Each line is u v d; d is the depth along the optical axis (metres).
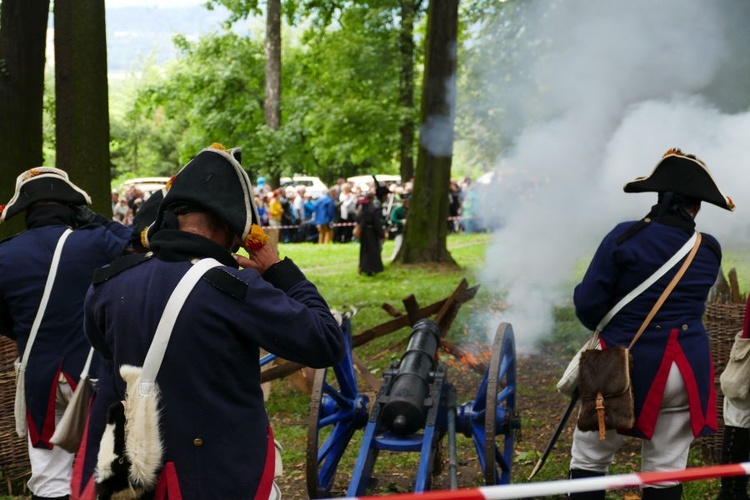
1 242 3.37
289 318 2.17
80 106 7.19
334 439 4.11
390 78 26.89
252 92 31.16
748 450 4.04
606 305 3.45
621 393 3.31
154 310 2.14
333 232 22.58
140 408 2.07
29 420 3.29
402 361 3.91
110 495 2.07
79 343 3.28
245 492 2.14
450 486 3.53
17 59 6.96
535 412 5.98
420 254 15.06
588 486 1.97
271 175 29.92
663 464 3.40
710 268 3.45
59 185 3.44
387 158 28.92
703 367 3.37
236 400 2.18
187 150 32.41
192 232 2.24
